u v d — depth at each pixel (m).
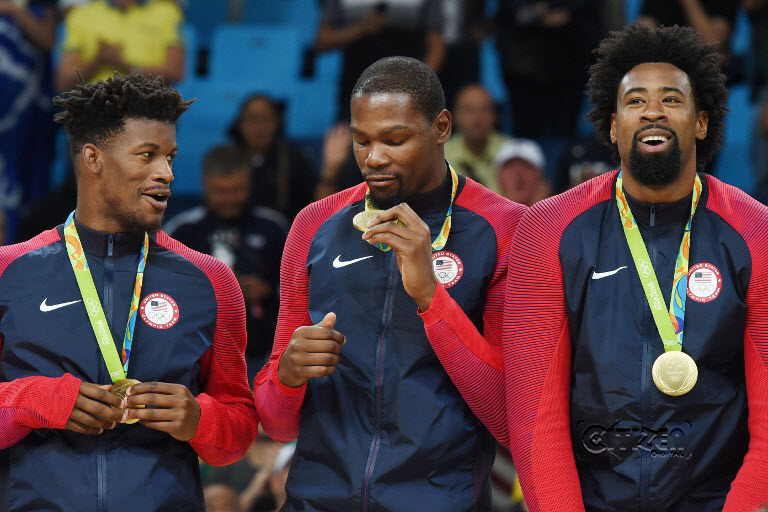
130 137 6.05
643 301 5.80
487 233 6.20
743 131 15.64
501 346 6.17
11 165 14.30
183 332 6.18
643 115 5.79
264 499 9.82
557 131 14.92
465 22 15.46
